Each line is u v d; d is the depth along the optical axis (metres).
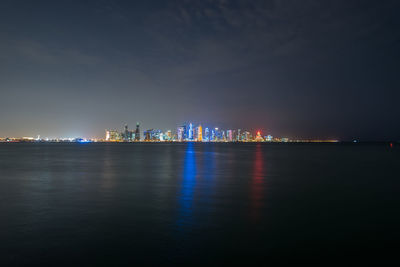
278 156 67.75
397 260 8.10
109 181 24.61
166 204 15.29
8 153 80.44
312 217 12.59
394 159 55.00
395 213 13.27
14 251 8.70
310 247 9.05
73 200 16.39
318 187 21.09
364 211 13.68
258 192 19.00
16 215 12.95
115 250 8.78
